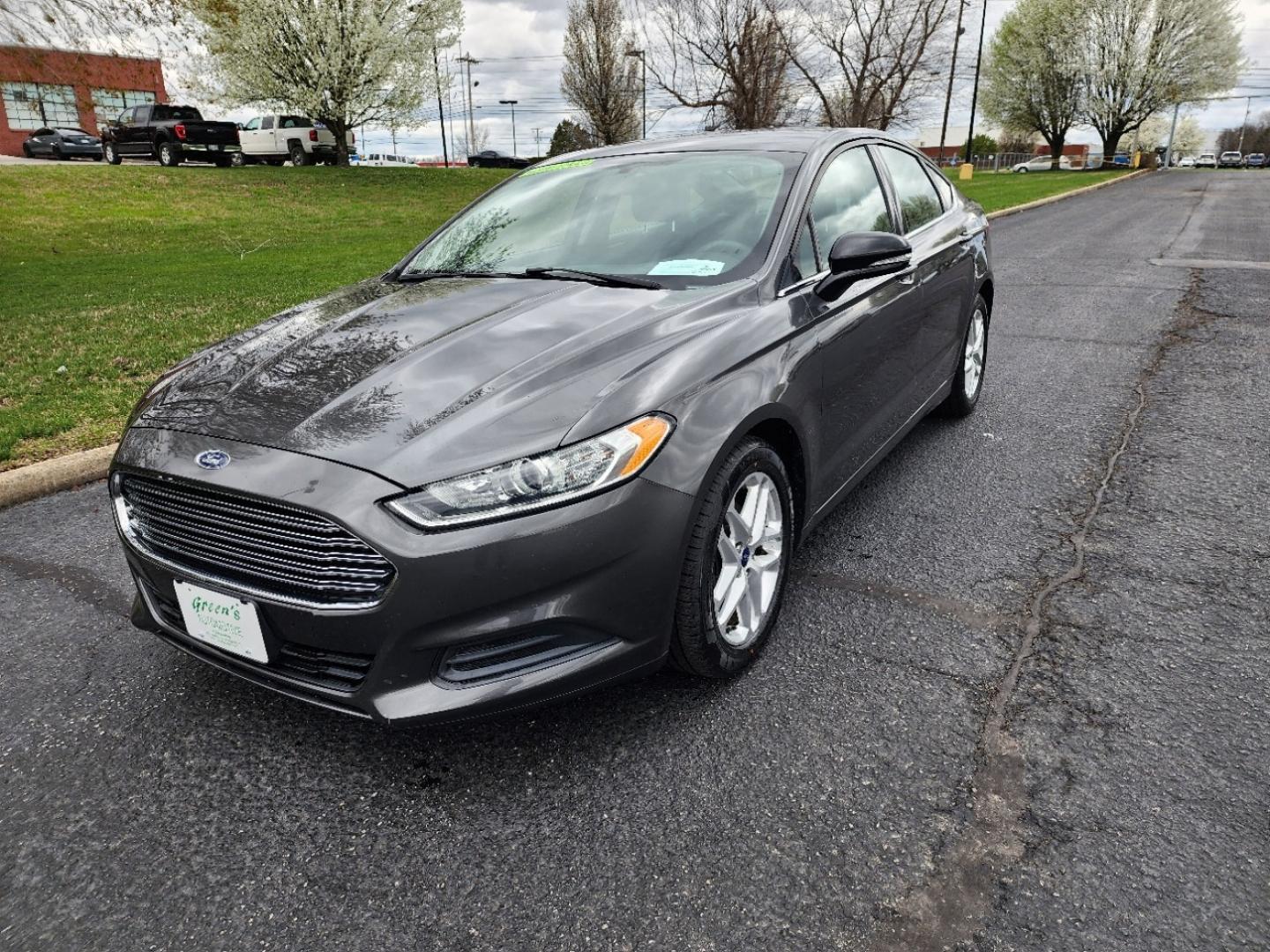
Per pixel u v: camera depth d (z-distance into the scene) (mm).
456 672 2041
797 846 1933
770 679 2537
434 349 2400
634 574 2088
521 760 2252
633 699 2471
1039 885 1802
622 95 35469
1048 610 2844
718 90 26719
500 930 1761
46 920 1823
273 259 12297
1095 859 1856
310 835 2037
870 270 2887
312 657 2100
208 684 2643
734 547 2420
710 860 1907
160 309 8352
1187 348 6137
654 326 2422
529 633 2029
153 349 6684
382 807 2113
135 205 17344
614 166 3533
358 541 1922
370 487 1937
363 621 1968
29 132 34781
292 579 2031
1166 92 54125
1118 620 2766
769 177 3137
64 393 5543
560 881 1872
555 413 2049
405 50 26750
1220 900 1747
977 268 4527
